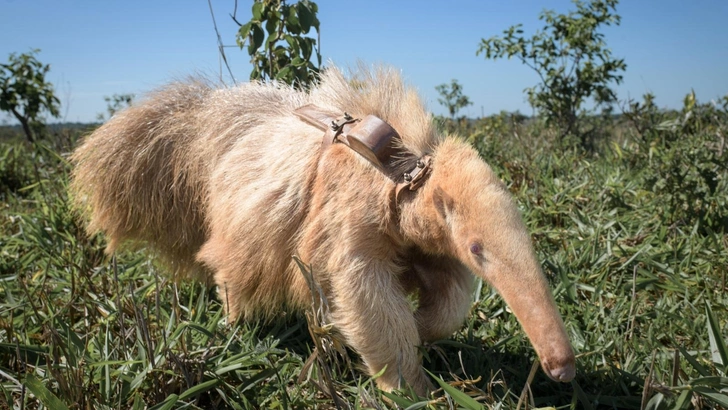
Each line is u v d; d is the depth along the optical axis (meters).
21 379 0.98
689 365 1.00
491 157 2.29
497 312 1.23
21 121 3.59
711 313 0.97
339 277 0.94
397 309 0.94
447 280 1.04
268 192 1.04
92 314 1.20
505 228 0.82
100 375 0.96
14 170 2.39
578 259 1.42
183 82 1.32
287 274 1.05
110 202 1.33
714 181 1.66
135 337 1.08
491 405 0.90
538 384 1.01
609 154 2.30
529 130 3.57
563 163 2.22
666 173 1.71
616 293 1.32
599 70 3.27
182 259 1.34
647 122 2.55
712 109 2.59
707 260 1.42
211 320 1.18
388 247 0.96
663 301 1.25
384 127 0.95
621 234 1.60
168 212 1.29
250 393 0.99
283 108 1.17
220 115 1.20
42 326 1.13
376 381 0.97
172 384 0.95
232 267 1.10
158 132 1.28
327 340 0.96
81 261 1.50
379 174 0.94
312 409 0.94
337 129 0.99
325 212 0.96
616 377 0.98
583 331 1.16
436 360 1.10
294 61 1.63
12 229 1.83
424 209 0.90
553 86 3.29
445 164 0.91
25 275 1.47
